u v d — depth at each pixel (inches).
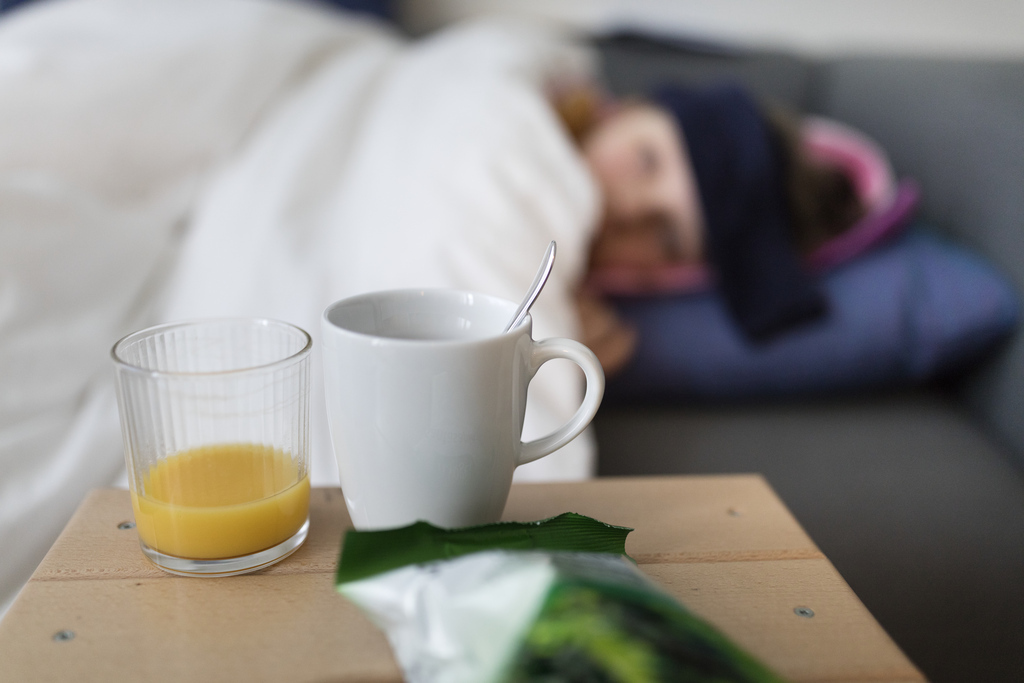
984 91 46.4
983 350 40.2
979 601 27.6
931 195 48.2
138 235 38.8
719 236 41.6
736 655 11.1
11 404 28.5
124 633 14.0
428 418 14.5
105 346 32.5
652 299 43.5
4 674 12.9
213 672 13.1
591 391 16.2
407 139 44.8
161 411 14.7
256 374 14.9
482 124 42.1
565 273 38.2
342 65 59.5
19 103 43.7
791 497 33.4
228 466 15.3
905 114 52.7
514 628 11.2
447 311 17.3
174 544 15.3
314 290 33.1
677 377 40.8
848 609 15.3
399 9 79.9
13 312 30.8
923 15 72.7
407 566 12.7
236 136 49.0
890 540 30.7
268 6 62.6
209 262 37.5
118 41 55.9
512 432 15.7
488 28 64.7
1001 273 40.9
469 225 35.9
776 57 67.4
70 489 26.0
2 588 23.8
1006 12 70.9
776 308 40.3
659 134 43.4
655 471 35.2
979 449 37.6
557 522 14.8
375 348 14.1
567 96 48.2
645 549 17.4
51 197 36.0
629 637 10.8
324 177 44.6
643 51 69.7
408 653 12.1
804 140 45.5
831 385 41.4
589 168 43.5
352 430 15.1
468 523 16.0
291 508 16.1
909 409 41.6
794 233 43.4
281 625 14.3
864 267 43.2
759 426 39.6
